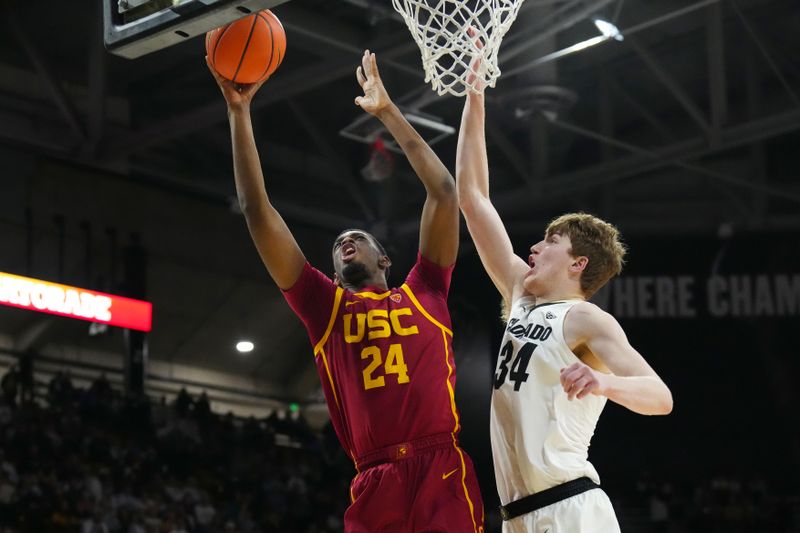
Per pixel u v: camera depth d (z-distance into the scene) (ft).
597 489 10.89
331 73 45.44
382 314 12.18
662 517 53.42
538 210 59.57
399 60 49.06
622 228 57.62
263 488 55.01
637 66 51.90
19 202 52.60
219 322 64.75
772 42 50.03
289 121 57.52
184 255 59.31
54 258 55.62
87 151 51.11
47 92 52.60
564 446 10.85
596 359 11.12
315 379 71.05
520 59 45.42
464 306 56.65
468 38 13.70
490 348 55.83
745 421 55.01
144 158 56.03
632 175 57.21
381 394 11.84
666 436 55.52
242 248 61.52
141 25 12.46
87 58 52.03
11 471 44.50
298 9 42.83
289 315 66.74
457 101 52.65
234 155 12.30
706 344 55.72
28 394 53.57
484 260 12.92
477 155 13.42
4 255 54.34
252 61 12.16
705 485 54.65
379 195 60.59
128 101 55.01
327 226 60.95
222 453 56.49
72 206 54.44
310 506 55.36
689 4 46.16
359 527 11.55
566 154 58.75
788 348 55.16
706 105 55.67
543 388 10.95
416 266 12.82
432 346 12.14
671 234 57.00
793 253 55.88
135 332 55.52
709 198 59.67
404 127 12.71
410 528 11.51
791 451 54.39
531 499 10.85
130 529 44.73
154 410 57.41
